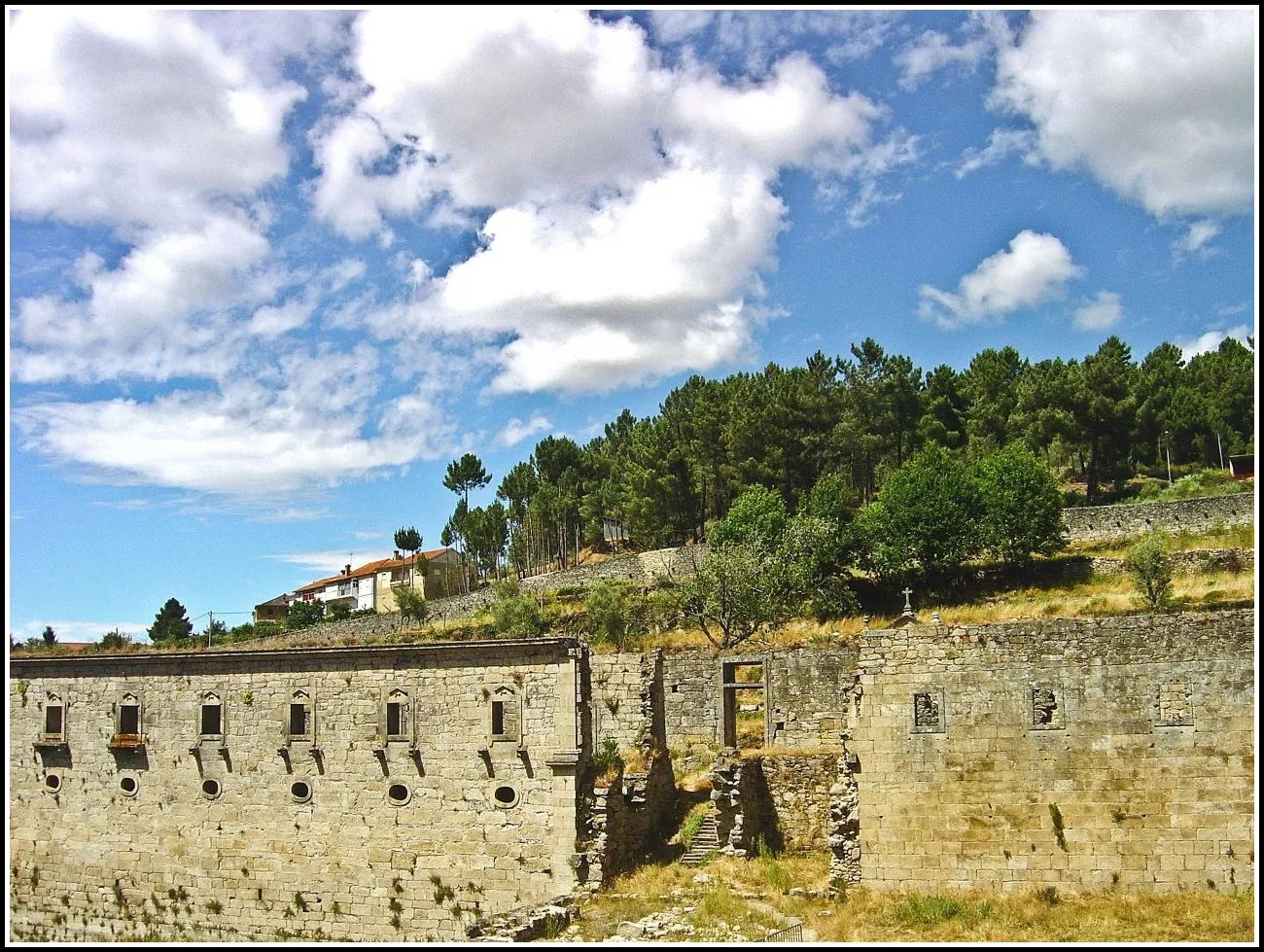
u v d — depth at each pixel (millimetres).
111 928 42031
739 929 30094
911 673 34469
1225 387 107062
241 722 41906
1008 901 31828
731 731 49938
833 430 102312
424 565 135750
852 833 34031
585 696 39000
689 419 118562
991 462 80562
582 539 130125
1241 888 31562
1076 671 33406
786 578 71438
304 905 39812
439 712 39500
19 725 44844
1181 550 68375
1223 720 32344
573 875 36438
